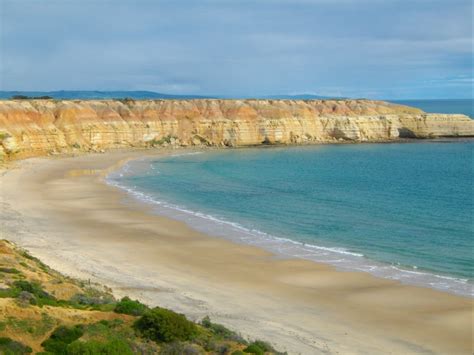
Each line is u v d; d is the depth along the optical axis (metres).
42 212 66.88
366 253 50.03
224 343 25.80
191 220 64.56
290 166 121.44
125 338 23.70
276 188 90.75
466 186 92.31
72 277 39.41
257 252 50.34
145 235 56.62
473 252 49.94
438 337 31.38
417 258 48.12
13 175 97.38
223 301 37.00
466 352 29.41
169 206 73.62
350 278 42.50
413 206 73.62
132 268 44.47
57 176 99.31
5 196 76.62
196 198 80.50
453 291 39.34
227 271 44.38
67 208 70.12
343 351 29.16
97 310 27.19
